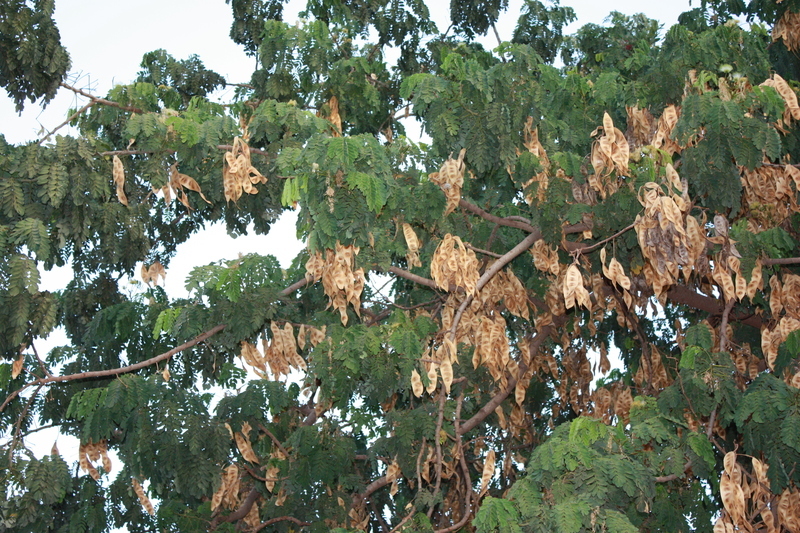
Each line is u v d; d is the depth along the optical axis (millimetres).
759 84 8133
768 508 7324
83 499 8789
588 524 6098
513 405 9516
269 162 8141
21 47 7395
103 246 8320
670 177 7238
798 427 6797
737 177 7605
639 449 6797
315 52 8797
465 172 8766
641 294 9477
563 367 10430
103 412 7453
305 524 8641
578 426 6539
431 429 8055
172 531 8766
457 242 7617
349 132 9812
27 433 9289
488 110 7625
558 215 7941
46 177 7012
